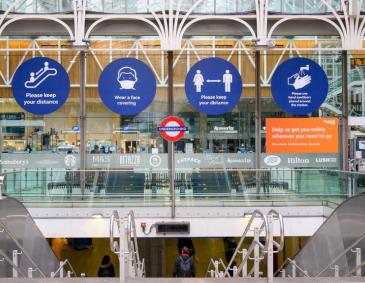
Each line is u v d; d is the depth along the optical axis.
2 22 18.42
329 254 10.73
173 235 15.78
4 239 9.52
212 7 18.69
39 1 18.62
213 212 15.95
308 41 18.95
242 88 18.70
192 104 17.83
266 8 18.09
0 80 18.89
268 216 7.37
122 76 17.84
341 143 18.92
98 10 18.66
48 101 17.86
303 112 17.98
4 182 15.74
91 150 18.95
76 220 15.86
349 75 18.92
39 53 18.91
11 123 18.84
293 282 6.16
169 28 18.41
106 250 20.44
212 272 14.45
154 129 18.97
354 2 18.09
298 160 18.84
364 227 9.30
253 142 18.91
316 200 16.11
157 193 16.08
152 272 20.17
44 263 12.05
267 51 18.94
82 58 18.89
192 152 18.86
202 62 17.78
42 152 18.91
